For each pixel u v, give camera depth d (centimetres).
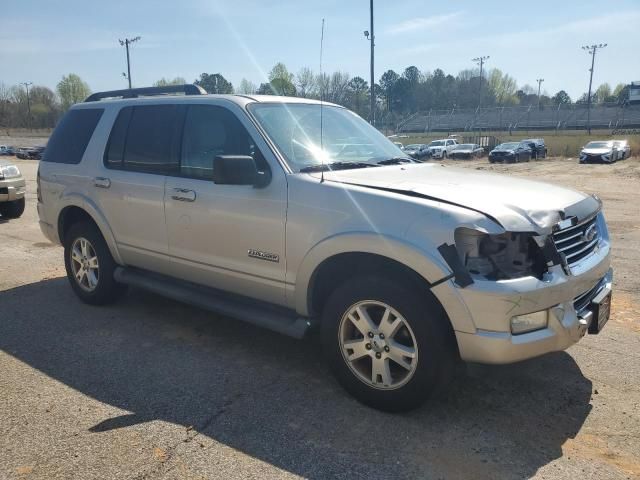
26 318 506
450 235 298
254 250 383
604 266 355
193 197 414
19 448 302
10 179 1023
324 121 446
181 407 346
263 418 332
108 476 278
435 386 317
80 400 354
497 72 12162
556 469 284
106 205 492
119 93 539
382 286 322
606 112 7362
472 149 4597
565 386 372
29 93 9994
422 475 279
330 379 385
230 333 471
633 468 285
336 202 341
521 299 291
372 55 2342
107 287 521
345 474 280
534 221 304
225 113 412
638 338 453
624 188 1811
